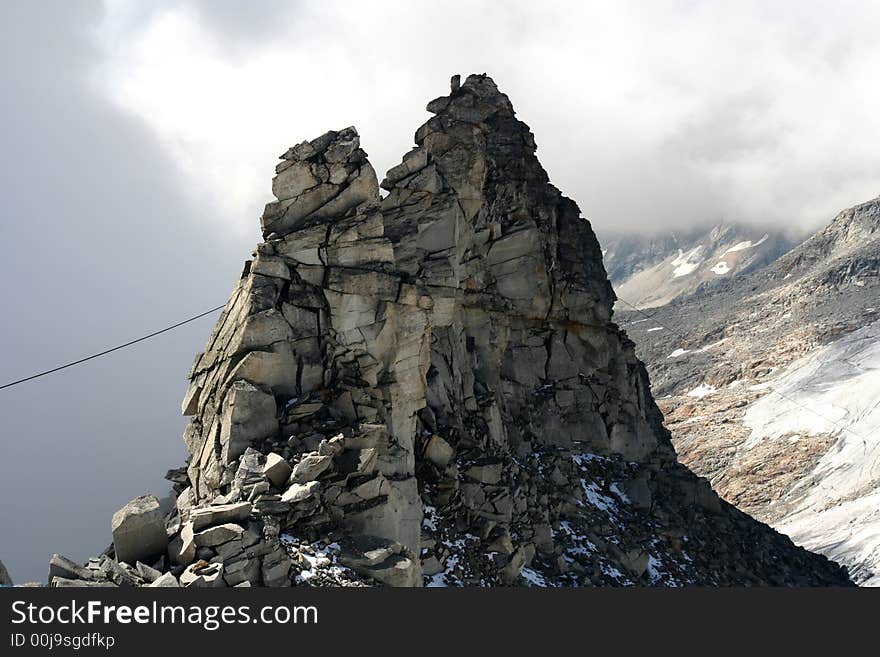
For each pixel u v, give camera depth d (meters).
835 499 129.62
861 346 187.25
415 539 27.33
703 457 162.88
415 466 31.25
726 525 49.75
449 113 42.16
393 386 28.91
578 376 46.72
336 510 24.62
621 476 45.47
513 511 34.69
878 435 144.00
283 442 25.94
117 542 21.25
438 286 34.12
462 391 38.06
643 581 37.91
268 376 27.44
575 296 47.03
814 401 168.62
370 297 29.14
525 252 44.75
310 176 30.03
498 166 45.94
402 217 35.41
